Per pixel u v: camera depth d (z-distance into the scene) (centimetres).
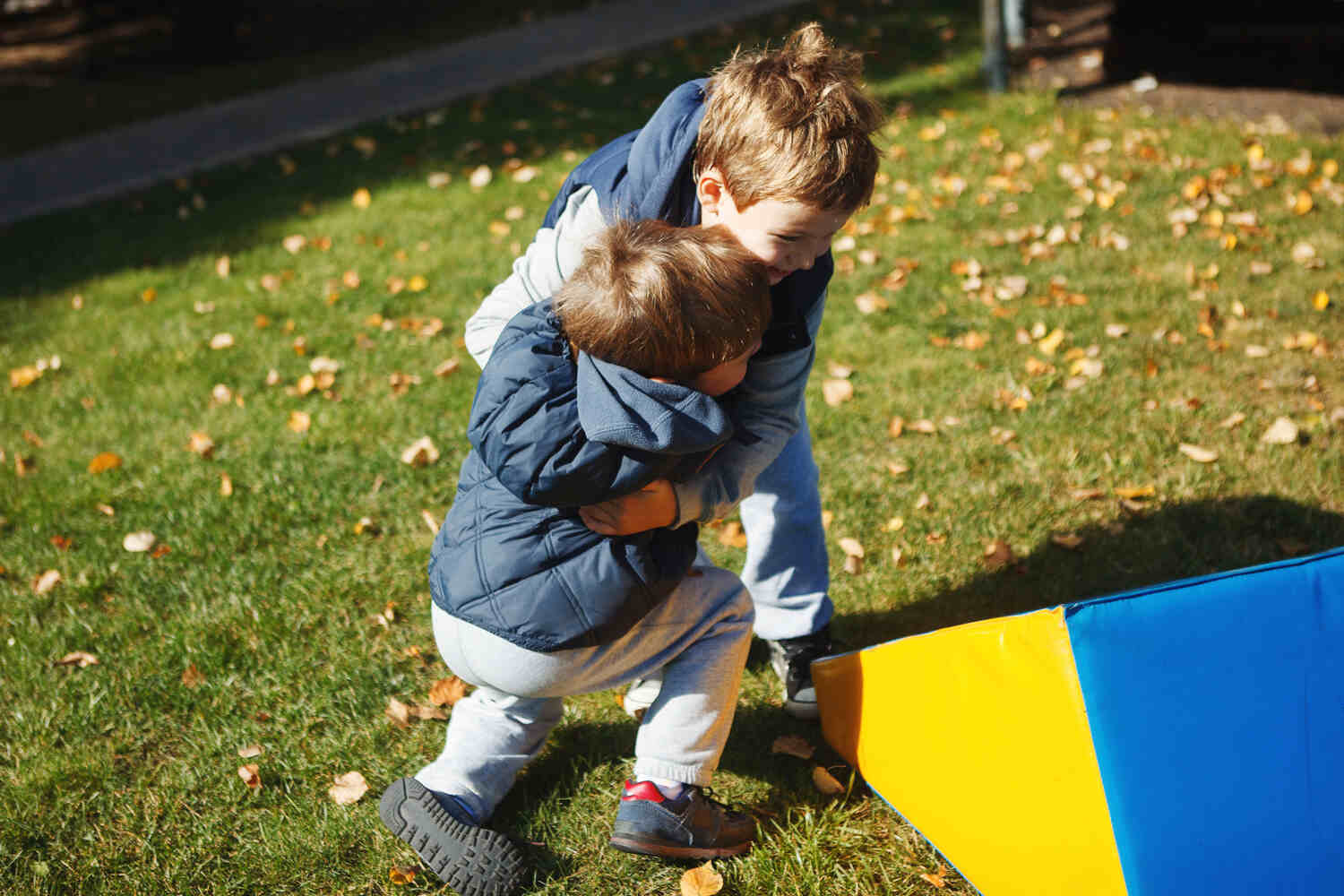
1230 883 161
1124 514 313
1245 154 574
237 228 633
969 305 448
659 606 196
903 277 474
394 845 221
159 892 215
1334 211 503
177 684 272
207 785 242
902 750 207
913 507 324
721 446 193
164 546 328
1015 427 360
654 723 201
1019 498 325
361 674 271
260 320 484
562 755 242
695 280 158
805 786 231
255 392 426
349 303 501
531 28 1136
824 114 157
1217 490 320
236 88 1050
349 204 650
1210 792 163
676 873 212
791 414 198
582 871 213
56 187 792
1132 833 161
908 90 740
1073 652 165
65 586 315
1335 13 668
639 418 160
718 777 235
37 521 347
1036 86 728
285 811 232
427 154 739
